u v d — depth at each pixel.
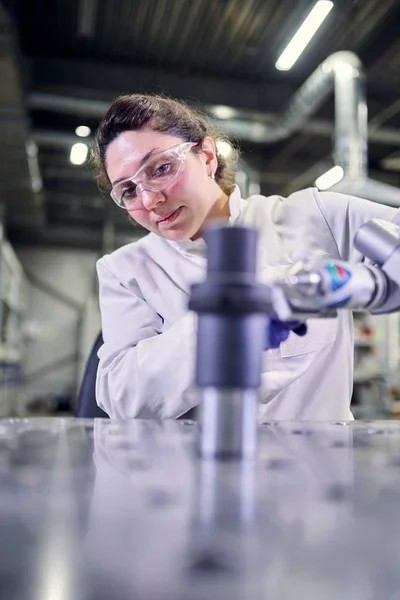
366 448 0.51
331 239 1.13
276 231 1.14
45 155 5.79
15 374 7.29
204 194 1.02
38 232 8.24
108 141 0.99
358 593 0.20
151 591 0.20
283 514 0.29
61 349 8.64
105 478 0.37
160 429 0.65
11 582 0.21
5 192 5.67
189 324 0.84
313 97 3.70
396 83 4.17
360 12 3.35
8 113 3.75
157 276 1.11
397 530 0.27
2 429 0.65
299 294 0.44
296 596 0.20
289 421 0.78
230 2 3.23
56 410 8.18
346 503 0.31
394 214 1.00
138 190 0.99
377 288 0.47
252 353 0.40
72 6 3.34
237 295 0.38
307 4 3.00
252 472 0.39
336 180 4.46
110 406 0.96
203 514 0.29
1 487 0.35
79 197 7.11
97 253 8.86
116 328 1.09
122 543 0.25
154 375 0.84
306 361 1.06
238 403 0.42
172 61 3.93
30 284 8.67
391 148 5.44
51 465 0.41
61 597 0.19
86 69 3.90
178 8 3.31
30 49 3.80
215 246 0.39
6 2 2.93
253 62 3.90
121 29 3.56
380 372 5.11
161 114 0.98
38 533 0.26
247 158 5.63
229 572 0.22
